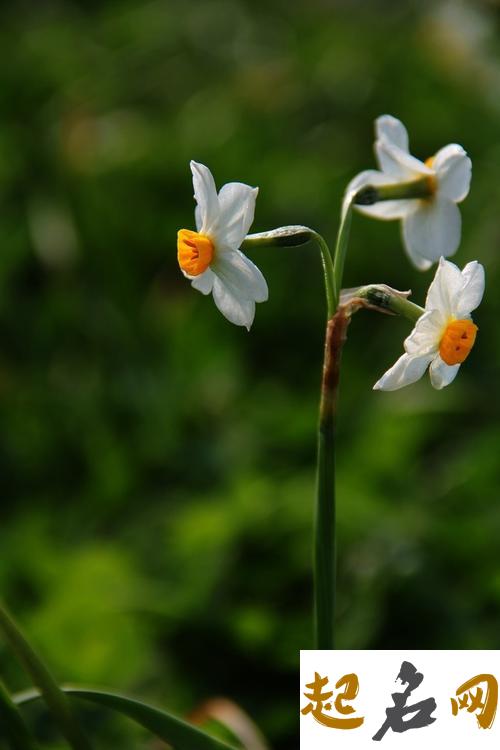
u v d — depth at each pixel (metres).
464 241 1.24
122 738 0.73
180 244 0.60
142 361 1.12
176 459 0.99
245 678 0.79
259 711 0.77
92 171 1.32
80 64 1.58
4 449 1.02
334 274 0.60
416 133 1.43
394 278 1.22
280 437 1.00
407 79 1.53
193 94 1.54
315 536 0.61
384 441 0.94
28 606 0.82
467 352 0.59
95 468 1.00
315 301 1.19
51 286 1.19
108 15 1.79
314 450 0.99
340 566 0.82
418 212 0.65
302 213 1.25
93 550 0.83
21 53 1.61
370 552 0.82
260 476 0.95
